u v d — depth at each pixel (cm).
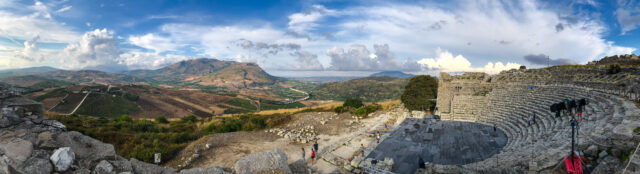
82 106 10275
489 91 5003
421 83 5219
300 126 3884
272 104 19475
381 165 2078
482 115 4103
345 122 4075
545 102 3400
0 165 584
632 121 1587
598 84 3575
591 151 1400
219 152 2498
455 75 6200
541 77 5056
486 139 2952
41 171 583
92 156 704
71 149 671
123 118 5272
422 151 2581
